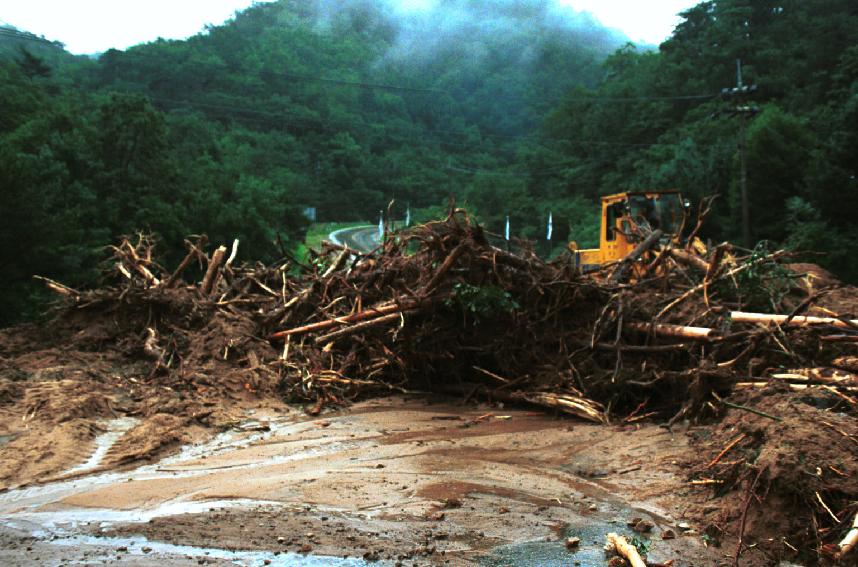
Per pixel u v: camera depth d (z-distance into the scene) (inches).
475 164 5344.5
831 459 180.9
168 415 298.8
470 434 288.7
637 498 206.7
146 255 509.0
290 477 228.1
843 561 159.5
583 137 3814.0
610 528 184.5
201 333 408.2
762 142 1594.5
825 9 3253.0
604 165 3403.1
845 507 171.3
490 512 195.3
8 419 286.7
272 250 1829.5
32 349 416.8
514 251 415.5
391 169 5398.6
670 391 314.8
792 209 1407.5
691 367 309.4
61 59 6638.8
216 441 278.8
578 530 182.9
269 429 297.9
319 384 356.5
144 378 366.9
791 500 177.5
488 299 354.6
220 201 1792.6
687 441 252.7
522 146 5305.1
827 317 305.4
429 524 185.9
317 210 5022.1
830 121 1726.1
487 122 7628.0
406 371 378.0
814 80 2576.3
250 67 7317.9
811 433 190.2
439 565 159.9
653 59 4074.8
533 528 183.9
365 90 7470.5
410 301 370.0
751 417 221.0
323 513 193.9
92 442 267.3
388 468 239.1
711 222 1690.5
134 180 1658.5
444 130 7175.2
